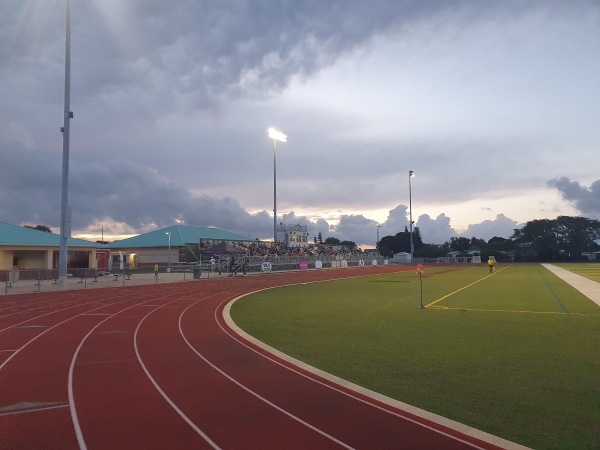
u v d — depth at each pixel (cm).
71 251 4575
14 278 3036
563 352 1005
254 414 648
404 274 4775
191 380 823
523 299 2123
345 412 650
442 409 654
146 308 1891
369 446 538
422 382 786
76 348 1105
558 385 760
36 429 596
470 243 15762
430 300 2106
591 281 3362
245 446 541
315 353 1025
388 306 1894
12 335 1278
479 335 1216
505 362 918
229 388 773
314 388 768
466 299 2141
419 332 1272
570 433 565
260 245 6806
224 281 3672
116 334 1295
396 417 628
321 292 2617
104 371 888
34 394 744
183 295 2456
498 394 716
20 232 4275
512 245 11444
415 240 13812
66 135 3042
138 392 754
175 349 1091
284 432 582
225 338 1230
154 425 609
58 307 1920
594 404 668
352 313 1688
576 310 1714
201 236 6700
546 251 10250
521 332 1255
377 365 907
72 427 603
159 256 6141
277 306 1942
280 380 818
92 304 2031
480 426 591
